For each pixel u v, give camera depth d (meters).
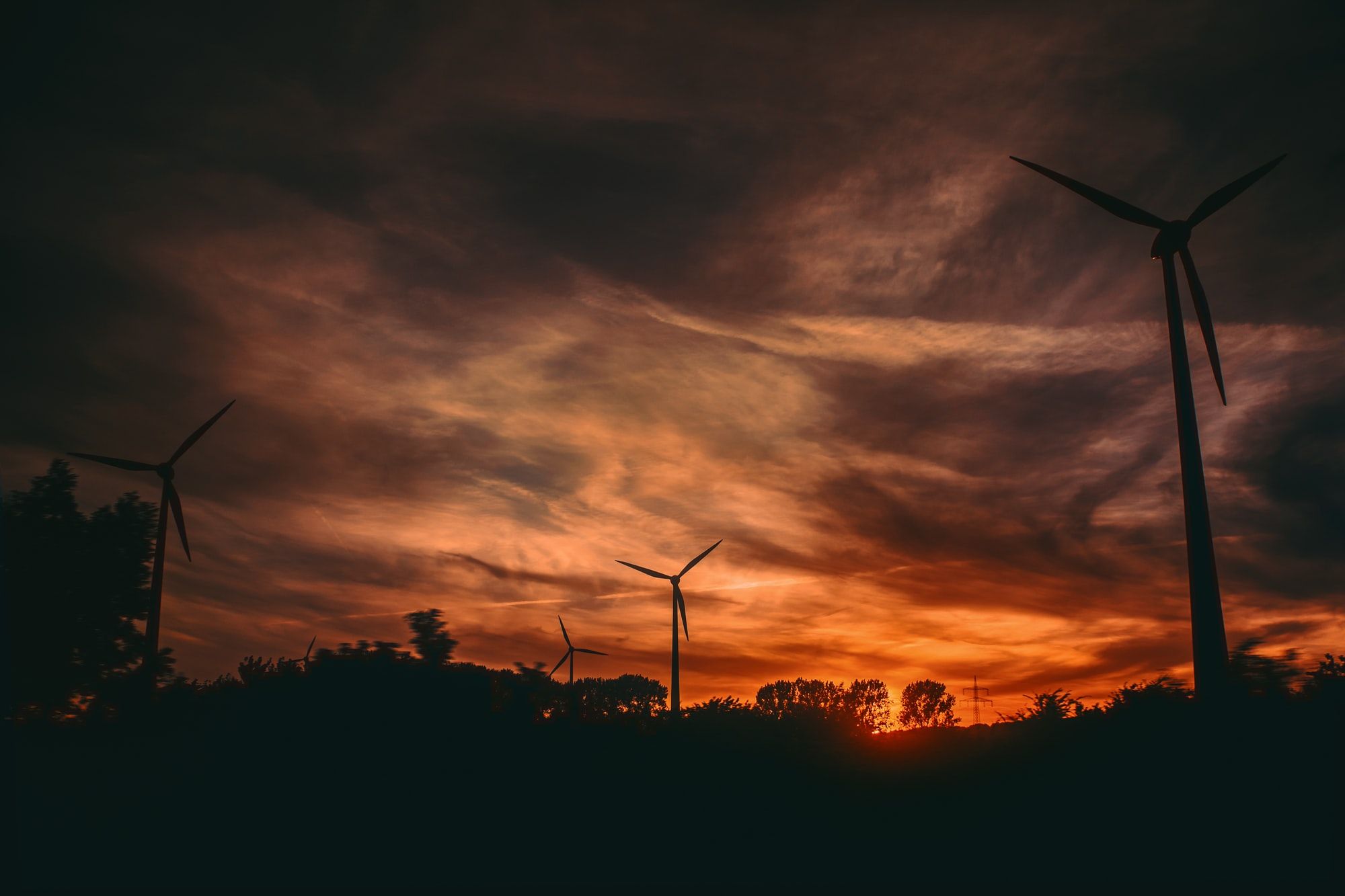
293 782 21.44
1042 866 17.02
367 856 18.83
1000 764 22.52
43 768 22.17
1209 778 18.44
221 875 17.48
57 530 33.31
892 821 20.92
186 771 21.88
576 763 24.69
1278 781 17.73
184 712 24.12
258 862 18.22
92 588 32.56
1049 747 22.47
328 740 22.25
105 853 18.19
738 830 21.48
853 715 36.09
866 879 17.55
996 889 15.23
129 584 33.38
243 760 22.03
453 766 22.62
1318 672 19.94
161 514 35.41
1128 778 19.45
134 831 19.20
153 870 17.59
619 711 30.98
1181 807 18.00
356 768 21.94
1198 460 42.12
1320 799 17.08
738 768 25.94
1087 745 21.62
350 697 22.95
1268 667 20.17
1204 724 19.84
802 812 22.09
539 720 27.56
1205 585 39.47
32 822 19.38
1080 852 17.42
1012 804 20.12
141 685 24.64
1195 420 43.19
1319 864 15.68
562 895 15.22
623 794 23.27
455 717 23.55
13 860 16.50
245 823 19.83
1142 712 21.72
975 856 18.06
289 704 22.83
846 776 24.64
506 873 18.48
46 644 30.77
